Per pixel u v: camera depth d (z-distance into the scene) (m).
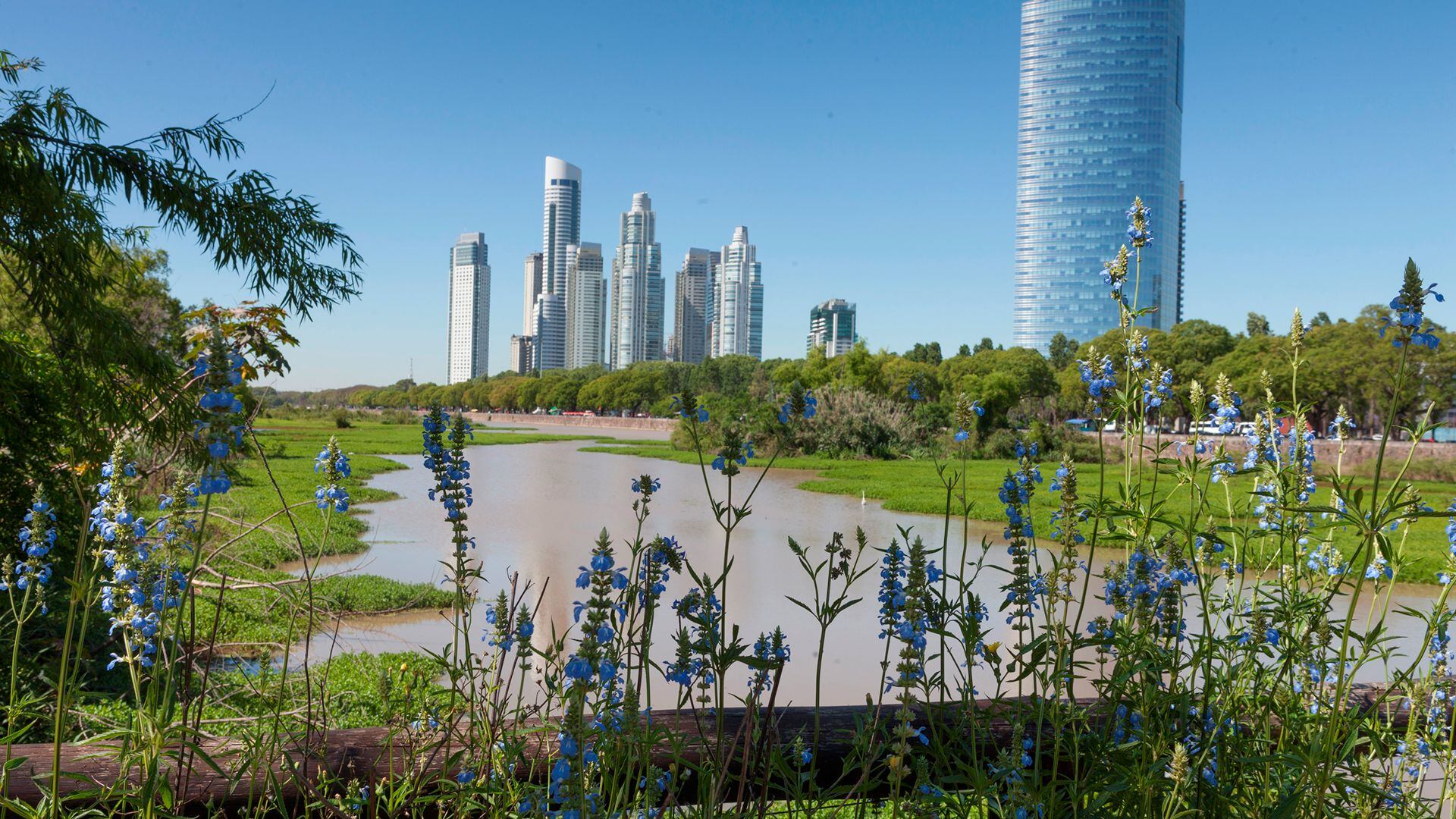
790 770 2.18
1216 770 2.20
